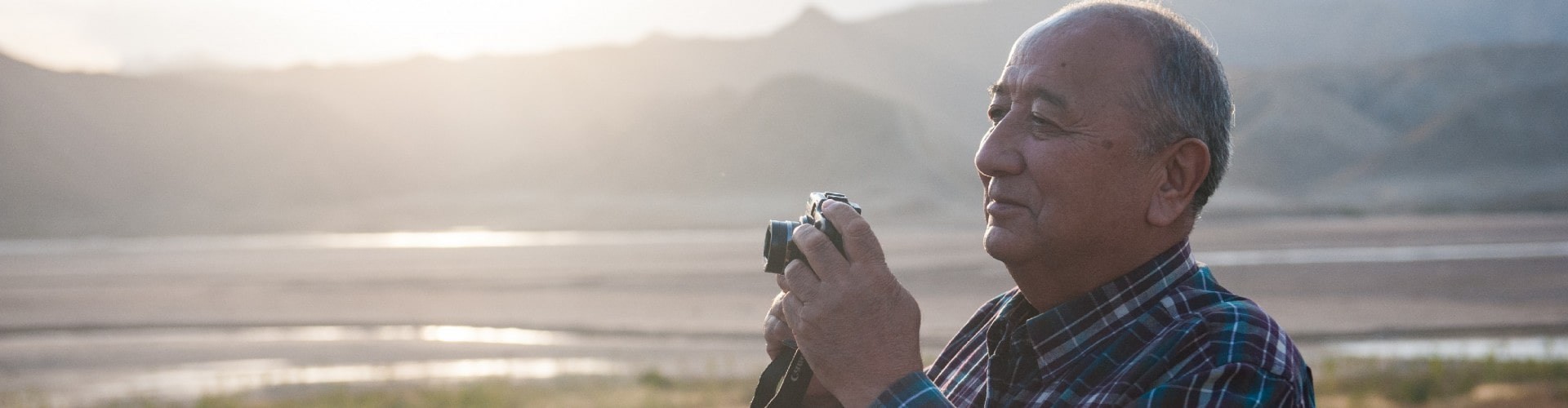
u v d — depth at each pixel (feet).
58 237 415.64
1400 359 84.99
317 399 75.82
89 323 130.62
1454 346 103.09
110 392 85.92
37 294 165.37
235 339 116.06
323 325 128.88
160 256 261.24
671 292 157.28
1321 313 127.03
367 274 195.62
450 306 144.15
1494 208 481.87
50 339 117.19
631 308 140.26
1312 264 185.06
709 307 140.05
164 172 652.89
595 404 67.82
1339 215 446.19
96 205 599.57
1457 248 221.46
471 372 94.32
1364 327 115.24
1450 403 61.93
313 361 101.81
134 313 140.77
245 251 284.82
